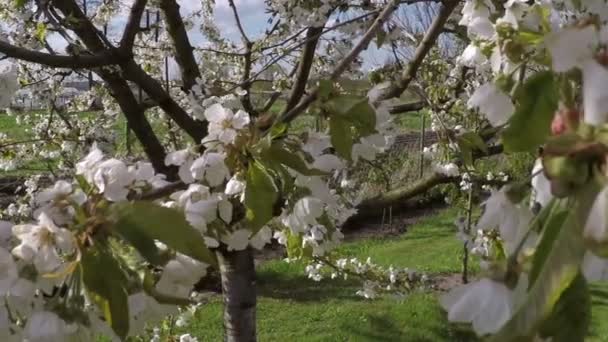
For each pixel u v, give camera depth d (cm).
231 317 365
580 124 65
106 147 505
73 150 509
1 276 110
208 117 152
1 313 110
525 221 96
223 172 151
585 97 68
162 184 140
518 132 83
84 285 104
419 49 245
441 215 1165
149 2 406
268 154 145
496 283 84
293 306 777
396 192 364
